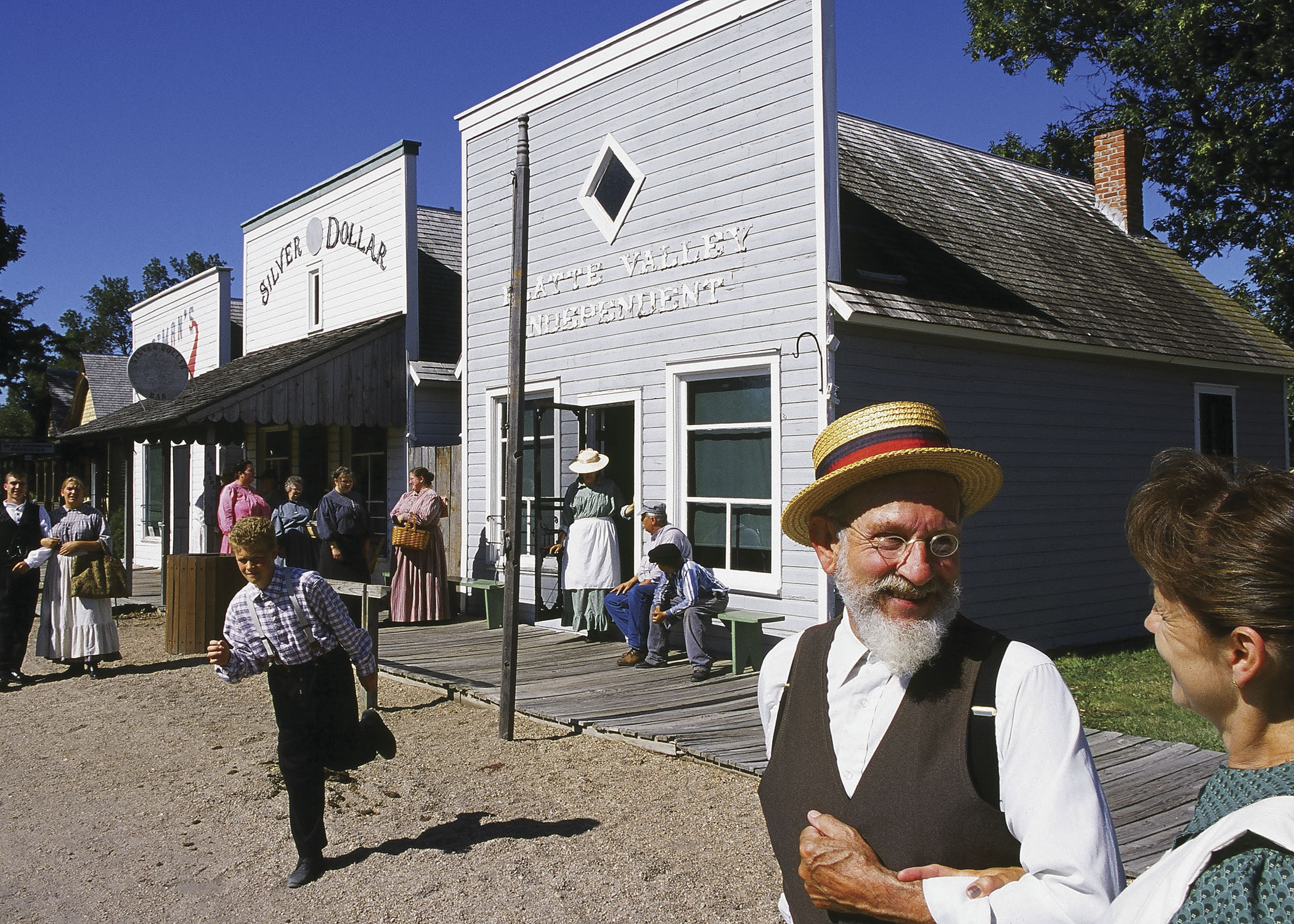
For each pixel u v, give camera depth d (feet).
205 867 15.40
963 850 5.76
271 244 56.70
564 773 19.20
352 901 13.94
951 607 6.17
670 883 13.93
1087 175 77.10
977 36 76.54
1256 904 3.36
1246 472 4.31
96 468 77.97
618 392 33.71
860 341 28.30
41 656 30.83
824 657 6.73
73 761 21.59
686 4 31.27
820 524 6.83
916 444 6.25
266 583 14.40
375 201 47.39
